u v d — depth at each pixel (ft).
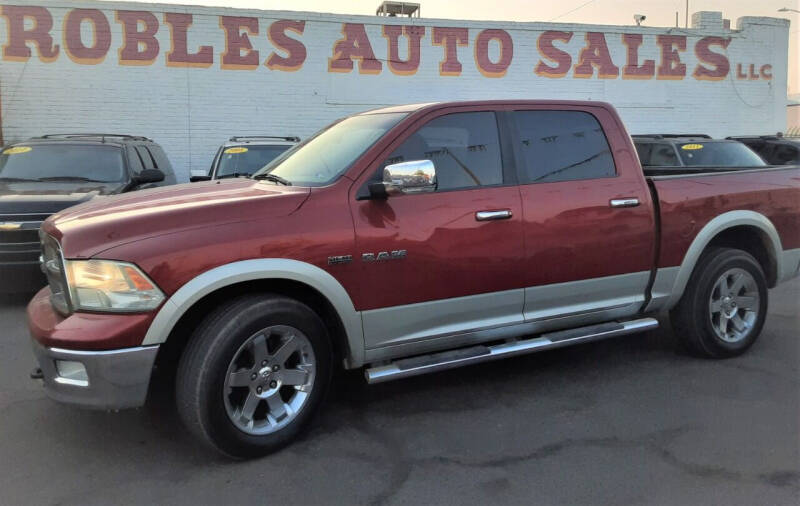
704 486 9.79
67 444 11.35
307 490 9.80
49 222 11.32
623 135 14.33
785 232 16.22
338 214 11.13
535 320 13.24
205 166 43.86
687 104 53.93
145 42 41.86
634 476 10.11
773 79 56.29
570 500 9.44
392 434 11.69
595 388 13.83
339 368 15.16
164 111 42.75
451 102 12.75
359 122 13.85
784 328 18.28
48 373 10.15
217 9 42.63
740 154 31.17
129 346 9.76
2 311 20.30
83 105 41.60
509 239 12.52
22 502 9.44
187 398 10.16
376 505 9.37
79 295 9.86
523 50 48.88
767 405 12.82
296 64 44.42
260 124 44.45
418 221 11.71
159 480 10.12
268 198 10.91
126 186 23.86
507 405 12.96
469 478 10.11
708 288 14.97
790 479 9.98
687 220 14.57
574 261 13.30
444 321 12.30
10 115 40.73
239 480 10.12
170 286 9.84
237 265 10.22
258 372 10.71
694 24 54.39
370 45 45.60
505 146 12.97
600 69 50.96
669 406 12.80
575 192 13.32
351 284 11.21
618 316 14.39
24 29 40.22
